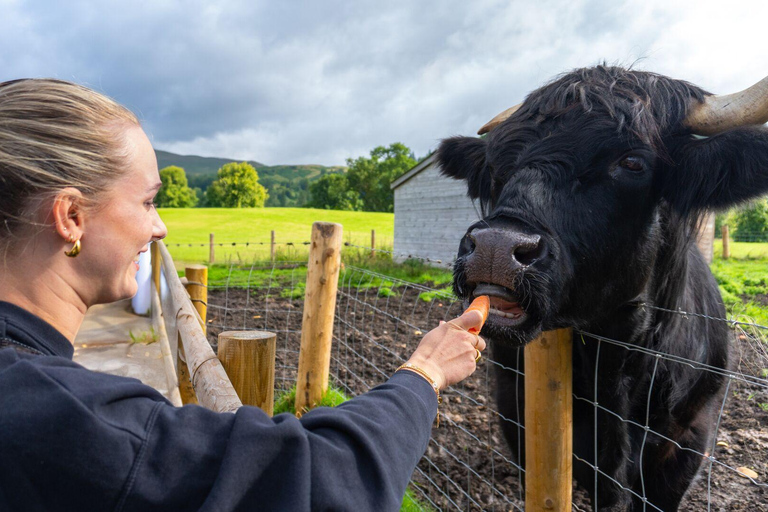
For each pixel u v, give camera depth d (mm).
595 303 2252
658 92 2395
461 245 2133
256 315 9102
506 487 3910
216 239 34812
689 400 2861
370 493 936
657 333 2645
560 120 2291
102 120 1002
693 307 3074
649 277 2441
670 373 2705
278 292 11789
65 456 771
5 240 952
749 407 5008
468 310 1538
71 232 974
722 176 2188
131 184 1040
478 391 5500
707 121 2305
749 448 4395
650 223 2377
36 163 917
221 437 886
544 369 2240
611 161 2191
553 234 2043
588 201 2164
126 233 1037
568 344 2234
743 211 2260
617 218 2223
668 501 2979
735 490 3893
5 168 900
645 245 2375
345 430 951
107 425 801
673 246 2586
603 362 2520
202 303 4555
